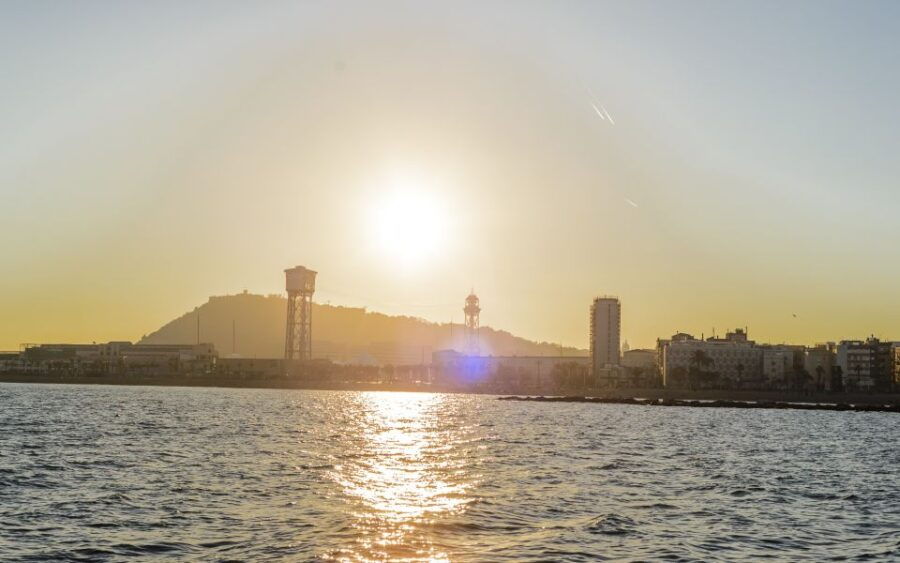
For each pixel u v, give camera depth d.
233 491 77.88
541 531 60.78
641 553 54.66
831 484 92.31
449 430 178.00
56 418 189.62
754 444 152.00
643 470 102.06
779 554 55.62
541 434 167.38
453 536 58.59
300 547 54.72
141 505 69.62
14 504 69.69
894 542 59.72
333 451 121.38
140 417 199.75
